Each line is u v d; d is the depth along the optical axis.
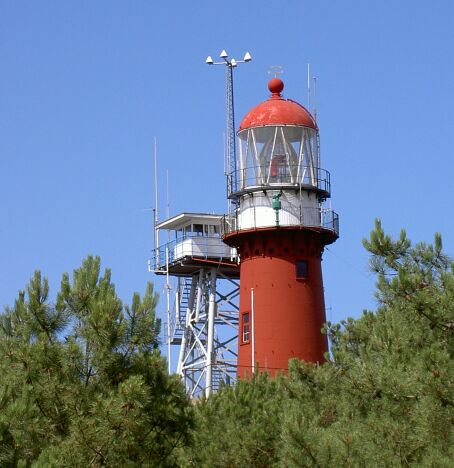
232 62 114.75
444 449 44.41
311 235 98.81
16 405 41.81
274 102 102.00
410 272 49.34
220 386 76.56
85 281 50.81
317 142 101.44
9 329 50.12
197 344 114.56
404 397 46.38
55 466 42.56
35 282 50.44
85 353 49.09
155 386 50.09
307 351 96.44
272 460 56.81
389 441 45.78
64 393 47.88
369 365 48.25
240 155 101.06
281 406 59.97
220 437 57.56
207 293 115.44
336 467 44.81
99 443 46.38
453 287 47.59
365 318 59.22
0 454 41.12
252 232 98.25
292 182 99.25
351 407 49.75
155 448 49.75
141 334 50.03
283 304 97.19
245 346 98.00
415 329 48.78
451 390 44.31
